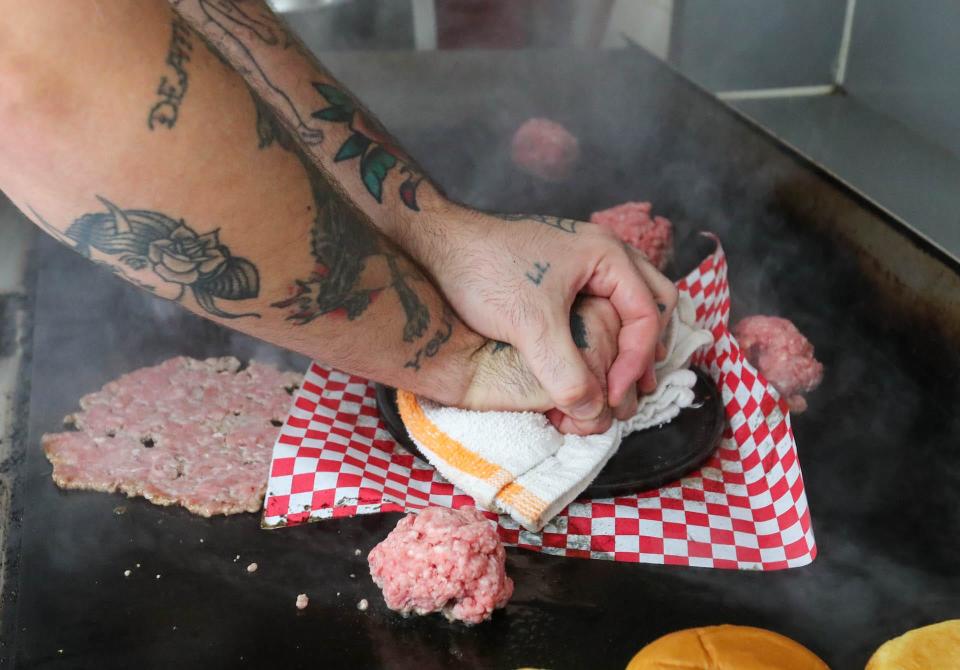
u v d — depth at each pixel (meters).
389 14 3.12
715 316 1.47
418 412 1.22
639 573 1.10
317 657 0.99
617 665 0.98
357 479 1.19
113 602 1.06
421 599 1.01
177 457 1.27
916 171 1.71
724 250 1.75
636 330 1.21
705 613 1.04
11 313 1.58
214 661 0.99
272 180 0.84
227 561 1.12
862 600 1.06
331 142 1.25
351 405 1.34
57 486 1.23
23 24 0.66
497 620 1.03
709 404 1.33
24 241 1.74
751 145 1.85
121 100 0.72
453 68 2.22
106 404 1.37
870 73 1.98
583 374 1.13
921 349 1.42
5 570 1.11
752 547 1.13
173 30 0.76
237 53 1.21
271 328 0.97
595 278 1.21
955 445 1.31
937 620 1.03
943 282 1.36
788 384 1.40
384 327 1.06
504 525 1.16
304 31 3.03
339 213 0.95
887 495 1.22
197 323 1.56
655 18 2.81
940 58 1.75
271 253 0.88
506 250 1.19
